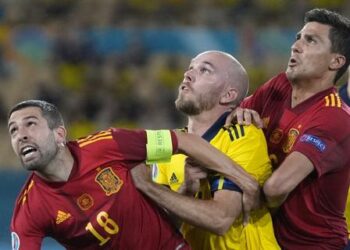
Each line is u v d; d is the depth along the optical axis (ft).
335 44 46.29
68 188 42.16
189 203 43.50
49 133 41.70
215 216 43.57
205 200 44.09
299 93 47.11
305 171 44.34
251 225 46.32
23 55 141.18
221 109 47.11
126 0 155.22
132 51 141.79
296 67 46.52
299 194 46.21
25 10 152.87
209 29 144.77
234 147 45.55
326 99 46.32
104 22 150.30
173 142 43.73
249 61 139.33
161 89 138.31
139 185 43.50
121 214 42.83
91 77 139.64
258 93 49.75
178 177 46.55
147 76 140.36
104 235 42.80
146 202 43.91
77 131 131.85
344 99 57.26
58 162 42.01
